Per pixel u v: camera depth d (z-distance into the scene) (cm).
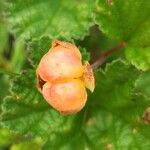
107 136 9
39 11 10
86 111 9
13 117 9
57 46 7
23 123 9
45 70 7
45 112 9
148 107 9
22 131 9
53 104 7
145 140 9
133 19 9
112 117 9
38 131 9
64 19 10
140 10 9
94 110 9
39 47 9
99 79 9
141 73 9
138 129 9
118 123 9
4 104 9
